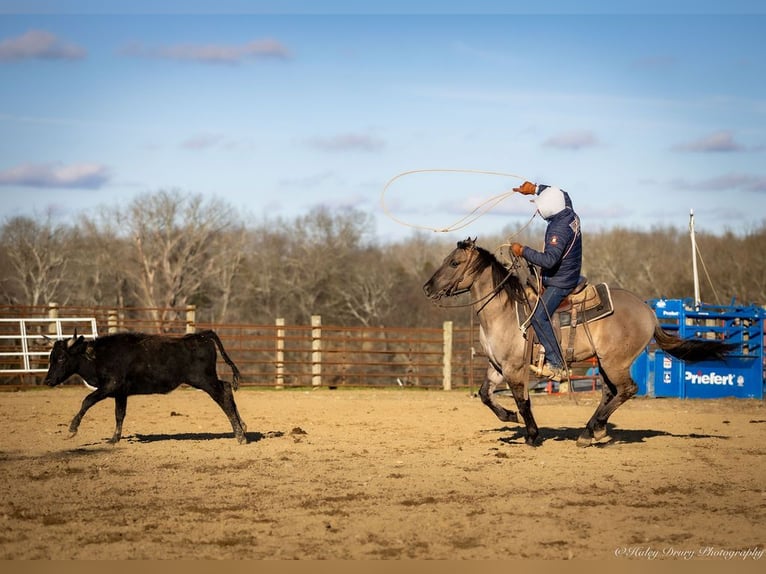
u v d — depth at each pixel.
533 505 9.14
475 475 10.74
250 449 12.76
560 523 8.44
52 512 8.78
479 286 12.66
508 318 12.54
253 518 8.57
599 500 9.41
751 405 21.69
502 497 9.51
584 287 12.55
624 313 12.56
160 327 26.12
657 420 17.75
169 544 7.70
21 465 11.30
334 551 7.52
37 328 28.41
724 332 24.03
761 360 24.23
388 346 38.78
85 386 25.80
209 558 7.32
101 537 7.90
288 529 8.18
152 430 15.18
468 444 13.52
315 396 23.84
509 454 12.43
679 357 13.12
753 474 10.93
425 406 20.84
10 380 29.31
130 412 18.30
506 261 13.07
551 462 11.72
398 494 9.62
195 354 13.06
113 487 9.92
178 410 18.88
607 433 15.14
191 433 14.81
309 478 10.50
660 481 10.45
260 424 16.28
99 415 17.56
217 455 12.17
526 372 12.66
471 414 18.81
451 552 7.52
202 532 8.07
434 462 11.69
